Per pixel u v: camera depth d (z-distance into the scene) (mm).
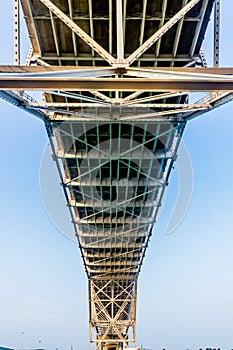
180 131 32906
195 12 23594
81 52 26875
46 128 31859
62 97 30047
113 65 18953
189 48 26547
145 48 20453
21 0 23234
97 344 81312
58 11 20984
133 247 57094
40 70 19047
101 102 23234
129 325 77750
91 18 23812
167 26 20812
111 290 75938
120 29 18938
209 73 19109
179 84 15961
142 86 15961
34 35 25844
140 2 23125
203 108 24891
